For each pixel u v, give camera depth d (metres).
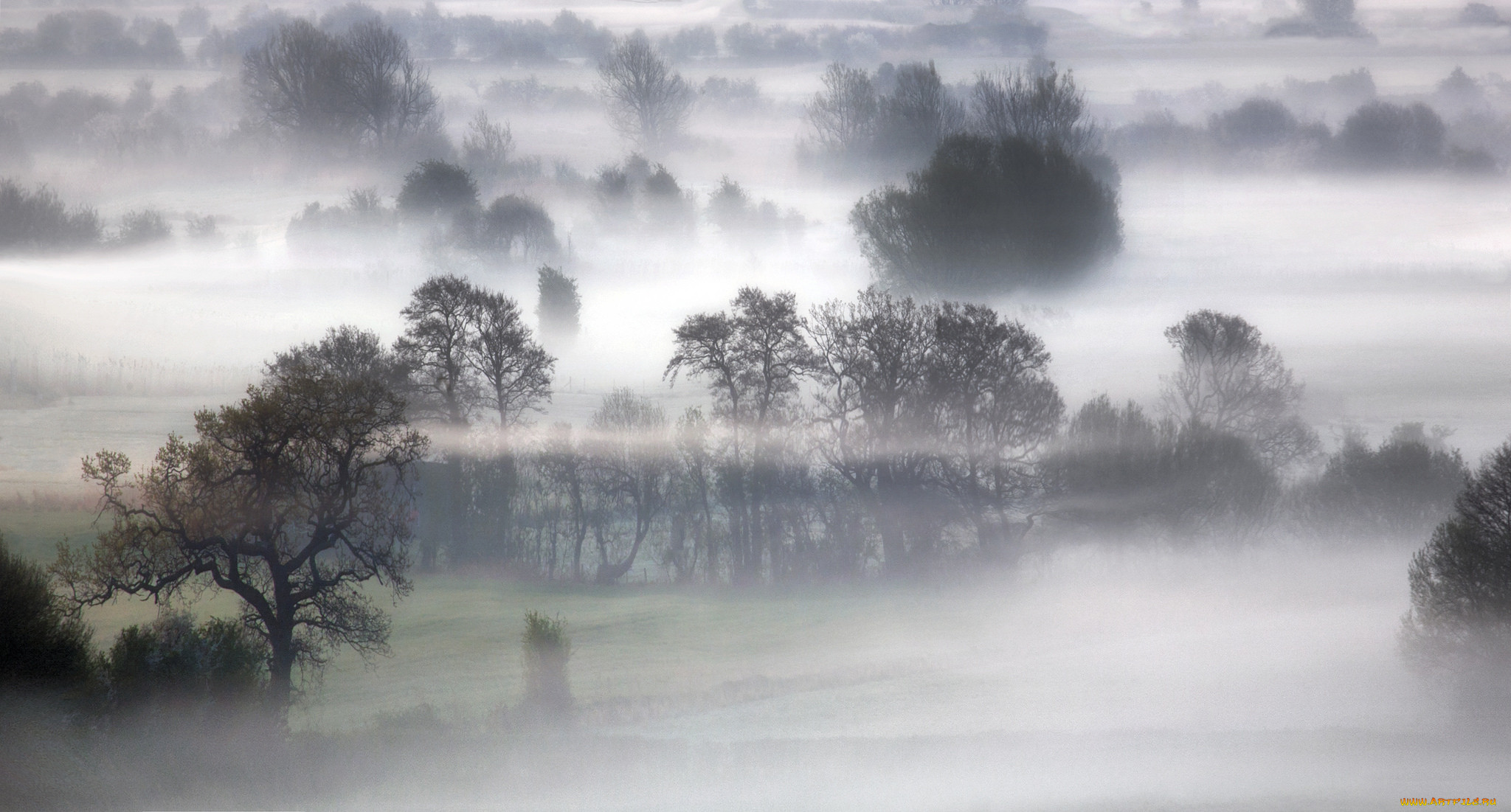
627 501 73.19
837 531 71.50
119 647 31.00
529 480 73.75
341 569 43.25
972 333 74.56
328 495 42.78
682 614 57.06
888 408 74.00
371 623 43.97
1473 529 37.34
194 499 39.97
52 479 73.69
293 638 44.22
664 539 73.50
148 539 39.81
